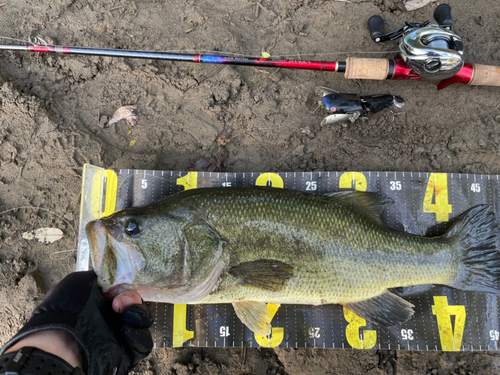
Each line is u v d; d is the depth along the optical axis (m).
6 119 0.48
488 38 0.51
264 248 0.39
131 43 0.50
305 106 0.50
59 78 0.49
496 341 0.45
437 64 0.42
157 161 0.49
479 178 0.47
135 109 0.49
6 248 0.47
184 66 0.50
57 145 0.48
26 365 0.27
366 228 0.41
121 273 0.37
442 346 0.45
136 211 0.39
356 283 0.41
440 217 0.47
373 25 0.49
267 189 0.41
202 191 0.40
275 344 0.45
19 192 0.48
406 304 0.43
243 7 0.51
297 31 0.51
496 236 0.44
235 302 0.43
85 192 0.46
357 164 0.49
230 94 0.50
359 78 0.48
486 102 0.49
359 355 0.46
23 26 0.50
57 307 0.33
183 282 0.39
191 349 0.46
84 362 0.31
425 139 0.49
